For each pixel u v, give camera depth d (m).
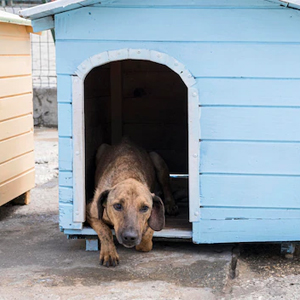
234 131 4.28
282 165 4.29
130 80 6.56
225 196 4.34
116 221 3.99
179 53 4.23
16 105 5.79
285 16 4.15
